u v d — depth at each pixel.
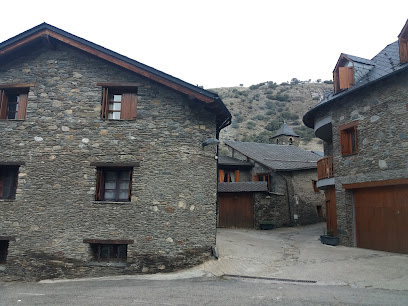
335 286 7.47
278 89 76.00
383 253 10.55
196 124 10.49
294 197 20.55
